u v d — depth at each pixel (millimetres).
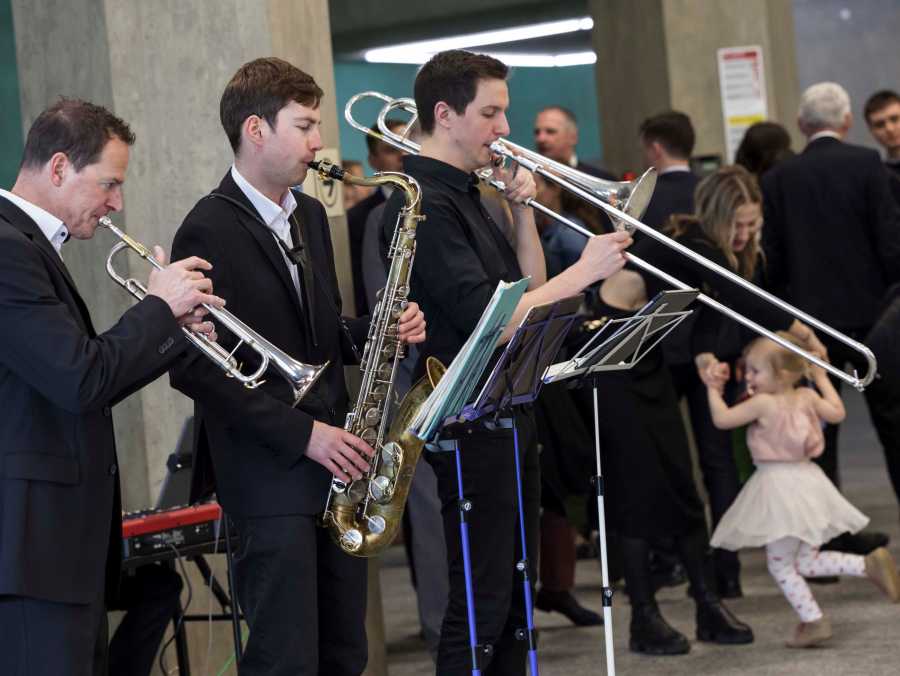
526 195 3838
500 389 3336
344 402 3607
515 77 19000
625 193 3721
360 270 6223
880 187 6207
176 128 4738
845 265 6270
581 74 19125
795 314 3850
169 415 4855
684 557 5328
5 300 2863
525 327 3176
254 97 3396
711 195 5262
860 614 5547
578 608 5809
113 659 3758
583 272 3635
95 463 3018
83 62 4828
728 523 5199
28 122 4992
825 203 6266
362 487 3502
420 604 5219
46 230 3035
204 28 4703
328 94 4965
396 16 15906
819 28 15641
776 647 5156
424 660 5547
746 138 7082
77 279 4953
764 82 8734
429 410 3244
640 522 5156
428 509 5172
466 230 3729
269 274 3424
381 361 3600
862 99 15617
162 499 4090
